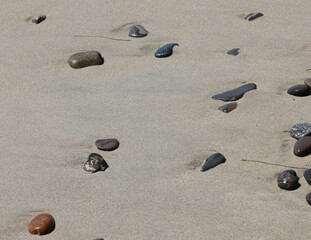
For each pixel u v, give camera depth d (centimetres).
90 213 320
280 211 314
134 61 478
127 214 318
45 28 536
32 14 562
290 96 418
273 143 371
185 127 390
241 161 357
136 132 387
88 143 380
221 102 415
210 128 388
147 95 428
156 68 465
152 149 371
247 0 572
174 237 300
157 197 330
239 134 381
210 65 465
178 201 326
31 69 473
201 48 489
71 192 337
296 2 564
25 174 353
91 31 523
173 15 544
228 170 350
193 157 363
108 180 346
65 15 555
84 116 407
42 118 408
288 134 378
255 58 471
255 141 374
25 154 371
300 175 342
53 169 357
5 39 521
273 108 404
